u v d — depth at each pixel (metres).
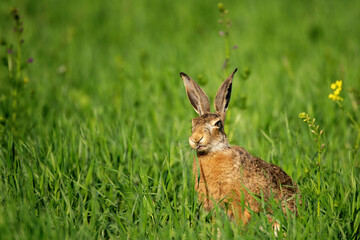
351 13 25.39
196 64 17.38
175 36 22.94
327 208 7.98
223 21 11.86
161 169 9.43
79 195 8.25
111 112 13.12
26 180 8.59
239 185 8.34
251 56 19.20
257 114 12.94
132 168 9.82
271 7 26.94
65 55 19.77
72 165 9.55
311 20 24.34
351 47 19.91
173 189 8.92
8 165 9.26
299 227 7.62
